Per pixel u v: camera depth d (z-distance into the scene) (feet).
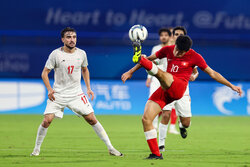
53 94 90.58
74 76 90.48
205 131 158.71
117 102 234.58
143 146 113.80
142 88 236.43
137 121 195.72
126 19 270.05
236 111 238.07
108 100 234.38
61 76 89.97
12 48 262.26
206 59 268.82
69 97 90.63
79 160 85.20
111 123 185.78
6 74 252.01
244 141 128.06
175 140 129.29
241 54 269.44
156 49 127.03
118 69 261.24
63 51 89.86
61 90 90.43
